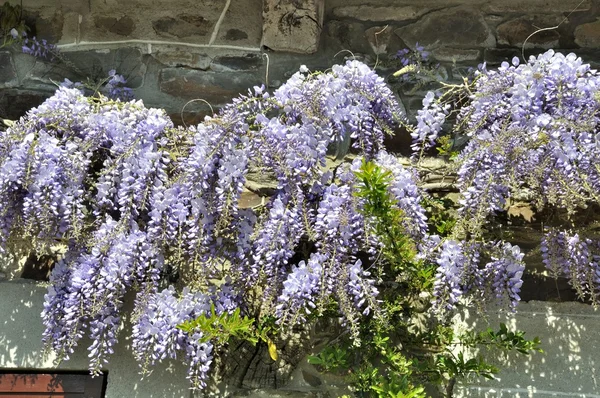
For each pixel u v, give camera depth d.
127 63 1.85
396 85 1.79
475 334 1.65
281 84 1.82
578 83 1.53
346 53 1.80
